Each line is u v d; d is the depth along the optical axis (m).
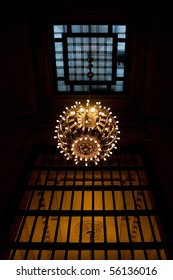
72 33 6.68
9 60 6.25
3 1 5.59
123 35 6.69
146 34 6.23
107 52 6.95
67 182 7.20
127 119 6.68
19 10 5.69
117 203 7.95
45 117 6.81
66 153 3.30
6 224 3.99
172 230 3.87
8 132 6.16
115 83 7.22
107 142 3.33
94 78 7.21
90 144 2.88
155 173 4.97
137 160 6.04
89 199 7.77
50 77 7.00
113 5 5.97
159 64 6.27
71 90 7.32
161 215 4.19
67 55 6.93
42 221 6.69
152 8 5.73
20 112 6.88
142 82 6.82
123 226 7.28
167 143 5.65
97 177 6.86
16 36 5.97
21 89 6.61
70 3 5.93
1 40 6.01
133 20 6.19
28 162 5.26
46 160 6.17
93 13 6.09
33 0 5.70
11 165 5.09
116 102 7.14
